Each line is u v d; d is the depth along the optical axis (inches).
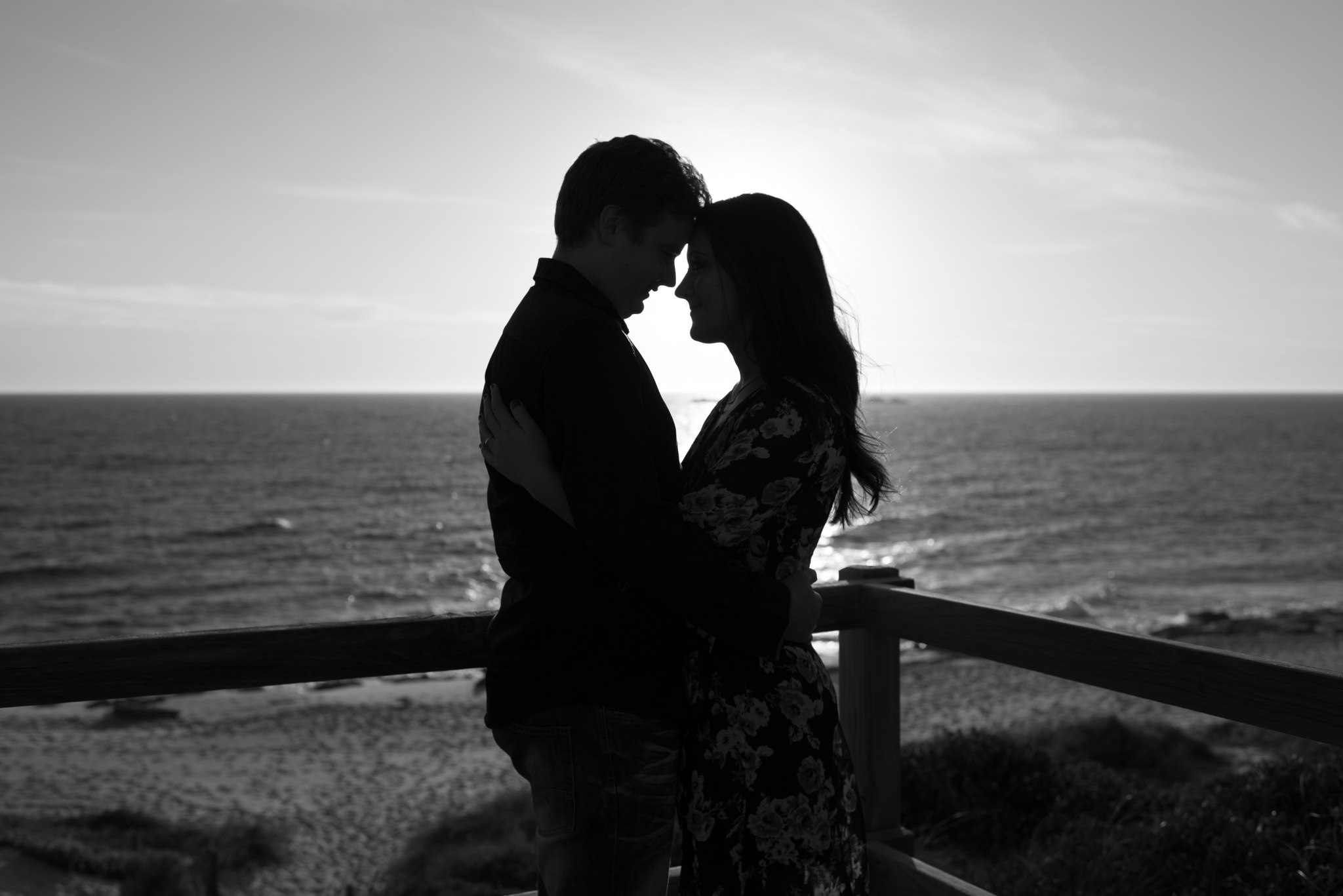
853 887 73.9
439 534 2309.3
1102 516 2524.6
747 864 70.4
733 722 70.7
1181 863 189.0
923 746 322.7
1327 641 1128.8
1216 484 3329.2
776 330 70.5
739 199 72.5
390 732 802.2
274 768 700.0
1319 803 197.2
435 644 82.4
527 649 68.0
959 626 89.1
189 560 1945.1
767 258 70.6
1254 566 1806.1
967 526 2367.1
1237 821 194.7
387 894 383.6
